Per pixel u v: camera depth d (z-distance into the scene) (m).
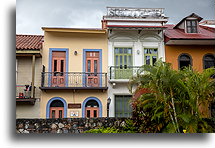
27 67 14.02
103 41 14.71
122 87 14.28
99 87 13.70
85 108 13.97
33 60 13.51
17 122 7.79
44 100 13.75
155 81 7.50
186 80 7.81
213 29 16.23
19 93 13.23
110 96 14.12
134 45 14.77
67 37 14.55
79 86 14.09
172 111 7.43
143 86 7.92
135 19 14.35
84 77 14.19
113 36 14.73
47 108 13.69
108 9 14.68
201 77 7.68
